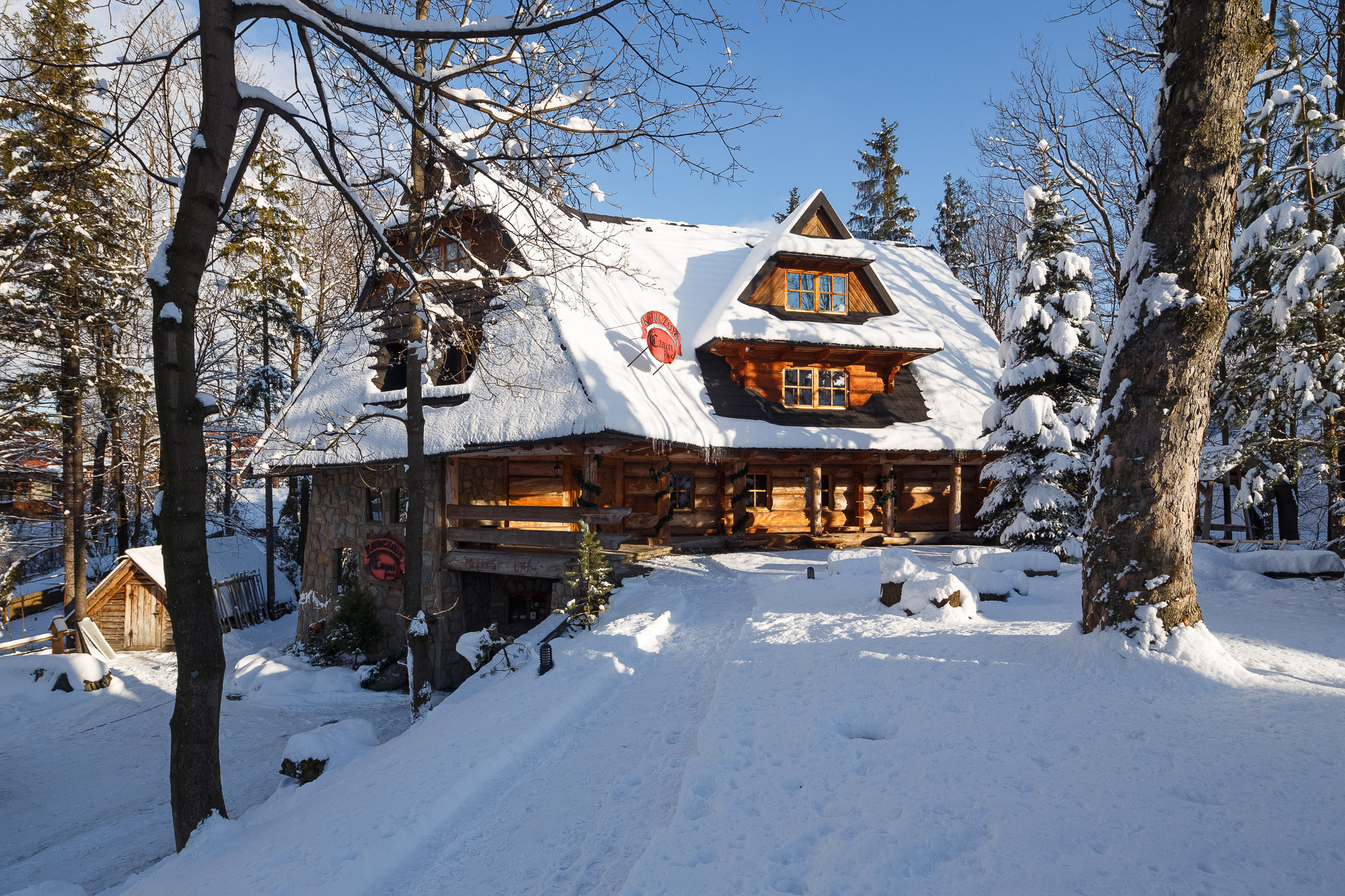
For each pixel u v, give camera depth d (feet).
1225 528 65.57
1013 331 50.31
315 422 54.13
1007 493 51.06
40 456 68.69
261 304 72.49
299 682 47.80
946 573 28.66
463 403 49.08
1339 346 38.73
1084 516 48.06
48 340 57.57
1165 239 19.03
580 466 55.52
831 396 63.52
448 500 47.85
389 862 15.26
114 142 24.04
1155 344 18.84
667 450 49.65
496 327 49.39
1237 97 18.60
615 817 16.15
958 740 15.26
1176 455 18.57
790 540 59.77
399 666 49.42
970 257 130.41
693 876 11.39
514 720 22.71
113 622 61.46
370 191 33.24
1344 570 33.73
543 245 35.91
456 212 44.75
